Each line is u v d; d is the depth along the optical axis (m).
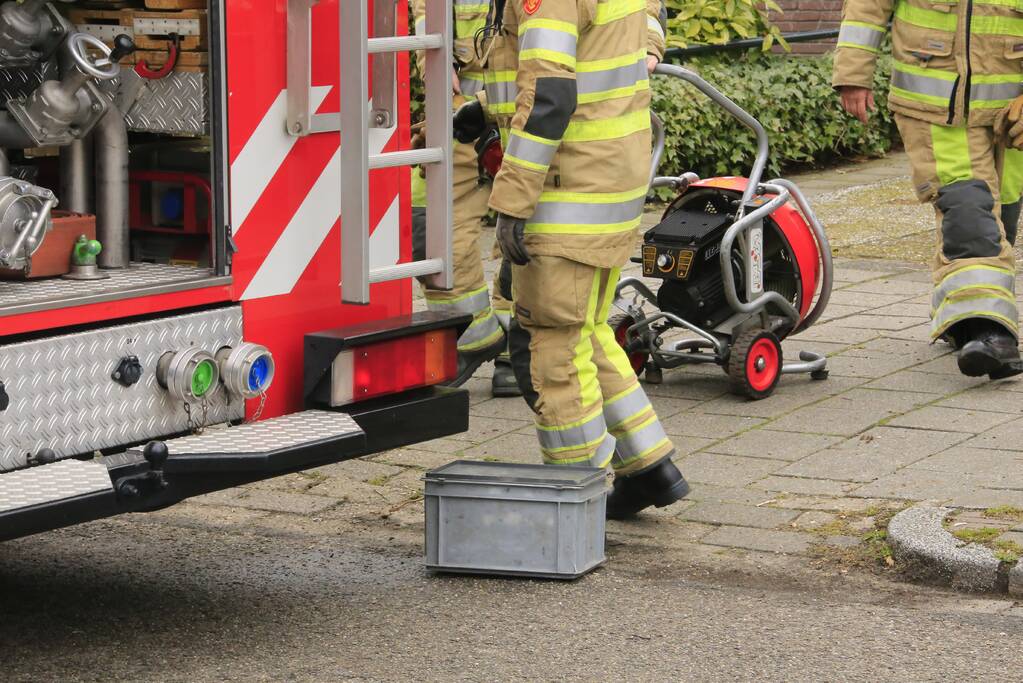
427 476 6.14
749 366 8.41
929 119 8.77
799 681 5.08
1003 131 8.73
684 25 16.95
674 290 8.63
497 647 5.41
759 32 18.00
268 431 5.51
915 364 9.17
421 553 6.52
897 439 7.70
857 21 9.04
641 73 6.21
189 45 5.61
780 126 16.73
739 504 6.91
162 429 5.39
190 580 6.23
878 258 12.41
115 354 5.20
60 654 5.40
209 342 5.51
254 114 5.55
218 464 5.18
